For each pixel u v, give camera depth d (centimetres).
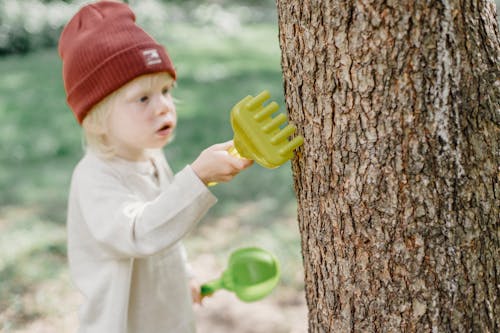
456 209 122
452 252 123
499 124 123
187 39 1205
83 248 171
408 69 116
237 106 127
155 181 184
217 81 799
